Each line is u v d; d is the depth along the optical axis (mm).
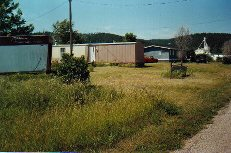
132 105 11383
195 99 15602
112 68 40094
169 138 8656
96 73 31422
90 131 8625
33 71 24188
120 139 8562
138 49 45438
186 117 11445
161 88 19547
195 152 7715
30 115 10102
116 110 10578
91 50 46938
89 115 9773
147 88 19266
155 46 70062
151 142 8336
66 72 17719
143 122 10281
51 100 11805
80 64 17875
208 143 8453
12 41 24141
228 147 8055
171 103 13070
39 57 24266
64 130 8445
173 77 27359
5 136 8078
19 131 8320
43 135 8125
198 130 9852
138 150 7754
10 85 14586
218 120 11328
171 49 70250
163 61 69562
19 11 47594
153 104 12203
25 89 12742
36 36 24141
